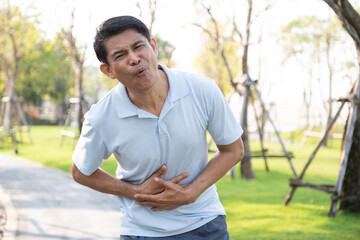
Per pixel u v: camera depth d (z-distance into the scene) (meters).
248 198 6.30
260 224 4.77
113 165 9.54
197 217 1.87
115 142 1.75
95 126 1.74
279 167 10.23
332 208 5.10
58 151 12.76
